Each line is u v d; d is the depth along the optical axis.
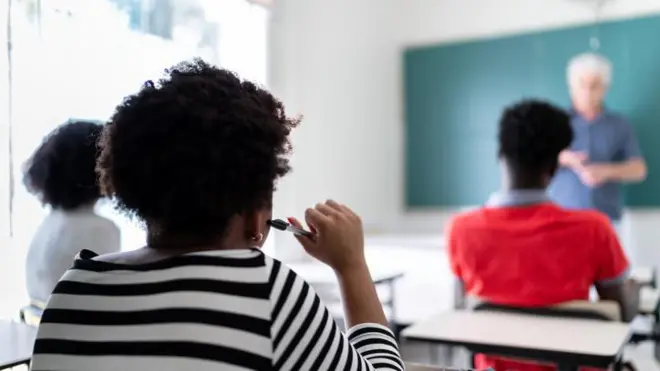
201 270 0.67
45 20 1.98
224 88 0.74
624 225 3.81
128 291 0.68
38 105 1.95
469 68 4.25
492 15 4.18
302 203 3.58
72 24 2.08
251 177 0.72
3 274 1.81
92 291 0.70
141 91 0.75
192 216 0.72
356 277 0.84
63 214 1.57
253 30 3.13
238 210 0.73
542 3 4.02
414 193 4.46
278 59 3.36
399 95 4.51
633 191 3.78
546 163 1.72
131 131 0.71
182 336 0.64
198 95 0.71
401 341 2.68
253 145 0.72
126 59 2.31
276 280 0.68
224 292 0.66
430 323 1.57
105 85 2.21
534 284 1.65
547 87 3.99
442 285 3.60
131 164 0.71
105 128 0.78
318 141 3.73
